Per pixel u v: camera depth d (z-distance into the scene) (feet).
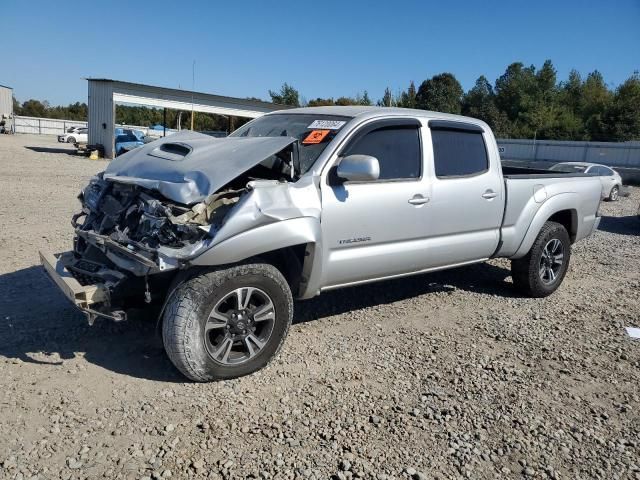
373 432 11.08
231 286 12.37
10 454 9.76
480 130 18.34
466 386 13.30
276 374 13.32
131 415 11.18
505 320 18.16
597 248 32.86
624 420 12.25
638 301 21.30
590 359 15.40
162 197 12.91
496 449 10.79
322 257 14.02
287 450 10.30
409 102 178.70
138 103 97.19
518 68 235.81
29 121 199.52
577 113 225.35
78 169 68.13
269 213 12.67
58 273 13.05
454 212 17.08
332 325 16.88
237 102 106.42
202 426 10.90
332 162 14.39
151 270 12.00
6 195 39.19
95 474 9.39
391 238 15.60
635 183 100.83
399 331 16.70
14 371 12.73
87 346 14.23
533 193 19.67
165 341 12.05
